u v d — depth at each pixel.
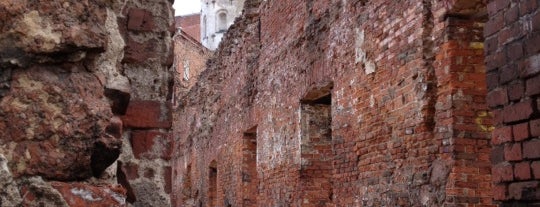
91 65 2.42
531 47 3.01
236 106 13.34
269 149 10.44
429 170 5.29
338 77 7.45
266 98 10.79
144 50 3.43
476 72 5.13
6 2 2.23
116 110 2.71
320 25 8.12
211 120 16.61
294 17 9.26
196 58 33.94
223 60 15.03
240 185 12.66
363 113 6.66
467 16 5.18
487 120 5.08
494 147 3.33
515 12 3.16
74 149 2.29
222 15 51.75
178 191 22.83
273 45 10.46
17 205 2.17
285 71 9.66
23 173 2.21
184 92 25.47
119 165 3.12
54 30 2.29
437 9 5.31
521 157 3.08
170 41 3.55
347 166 7.06
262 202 10.74
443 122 5.16
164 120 3.42
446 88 5.15
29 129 2.24
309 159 8.77
